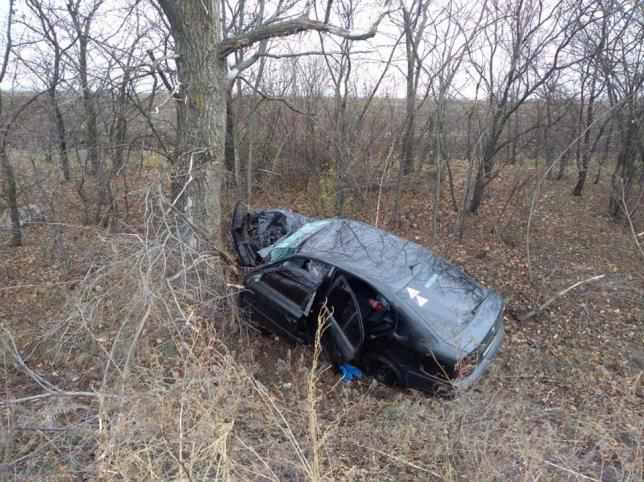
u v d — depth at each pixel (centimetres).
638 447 325
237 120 951
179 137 606
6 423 363
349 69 834
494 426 360
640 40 779
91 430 303
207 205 577
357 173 925
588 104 996
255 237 665
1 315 570
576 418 417
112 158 768
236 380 357
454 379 418
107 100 730
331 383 491
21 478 288
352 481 314
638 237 871
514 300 667
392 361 464
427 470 327
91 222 825
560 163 1188
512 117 1138
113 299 391
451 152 1041
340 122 870
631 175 910
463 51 746
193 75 575
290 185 1084
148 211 440
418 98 929
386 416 414
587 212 979
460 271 526
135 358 348
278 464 318
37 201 862
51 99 803
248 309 552
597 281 707
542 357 540
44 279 648
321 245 531
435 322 439
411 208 981
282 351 543
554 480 312
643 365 519
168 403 272
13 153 834
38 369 458
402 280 477
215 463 274
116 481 247
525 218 937
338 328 475
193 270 436
